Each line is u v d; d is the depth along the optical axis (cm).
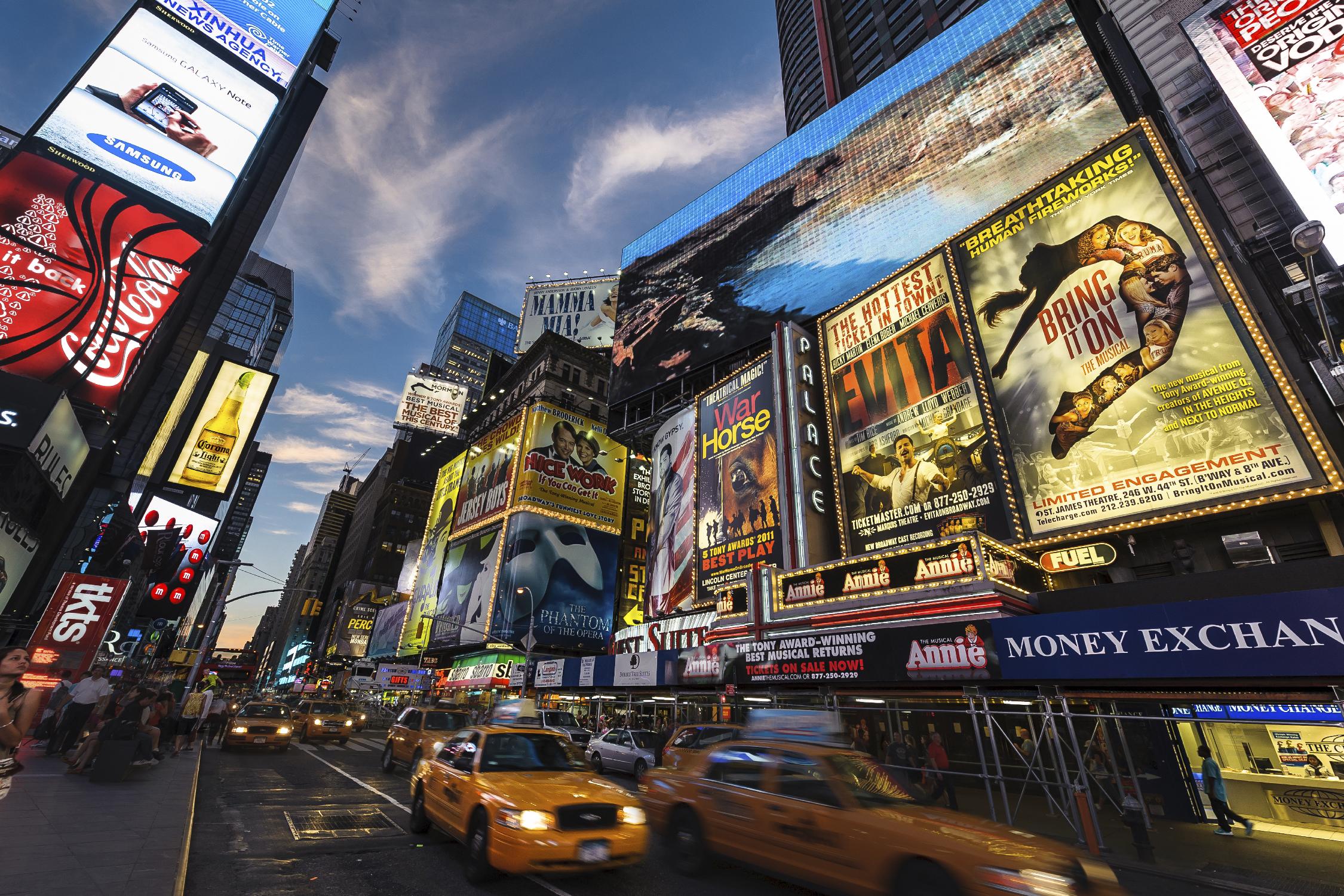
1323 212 1872
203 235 4403
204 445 4925
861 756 750
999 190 3216
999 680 1422
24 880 540
